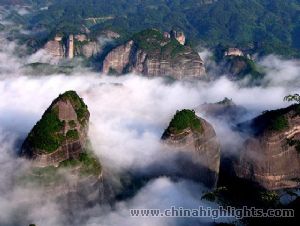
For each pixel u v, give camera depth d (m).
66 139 98.88
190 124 110.31
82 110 105.81
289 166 110.44
